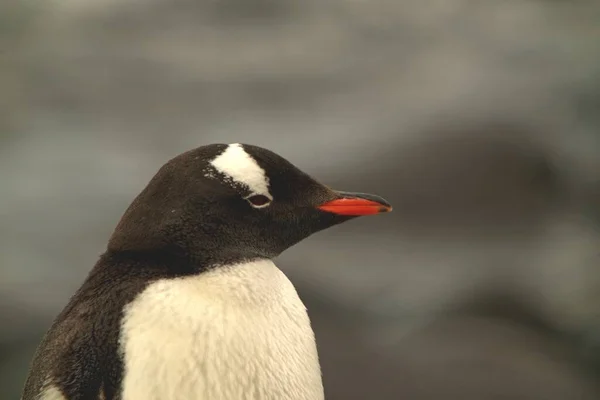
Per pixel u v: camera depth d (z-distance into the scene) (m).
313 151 16.03
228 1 24.61
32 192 15.28
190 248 3.91
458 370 9.62
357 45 22.47
